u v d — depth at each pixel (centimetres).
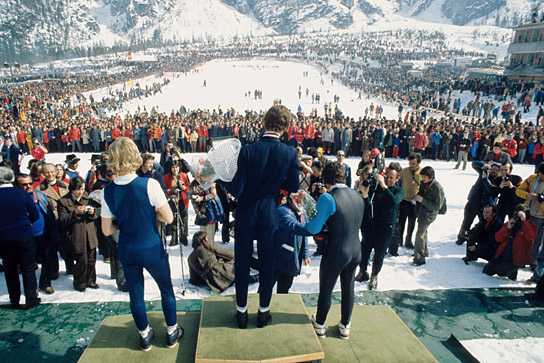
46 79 6906
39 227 446
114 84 5825
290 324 279
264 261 254
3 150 1121
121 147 240
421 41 14100
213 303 304
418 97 3634
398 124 1739
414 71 6116
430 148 1658
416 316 422
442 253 612
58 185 549
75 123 1917
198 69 7662
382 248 467
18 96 4066
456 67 6756
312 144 1802
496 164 620
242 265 255
